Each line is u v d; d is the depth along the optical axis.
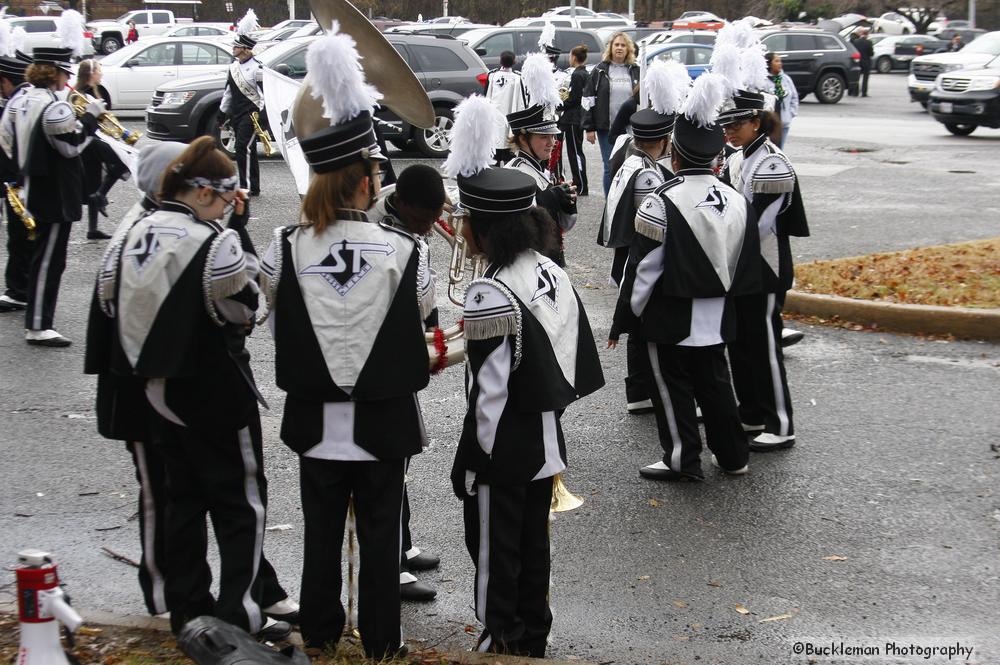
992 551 4.64
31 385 6.66
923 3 57.94
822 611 4.18
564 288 3.70
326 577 3.52
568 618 4.14
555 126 5.36
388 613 3.54
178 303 3.32
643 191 5.82
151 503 3.78
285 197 13.09
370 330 3.35
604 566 4.55
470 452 3.58
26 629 3.02
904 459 5.63
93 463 5.56
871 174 15.30
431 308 3.51
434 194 3.53
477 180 3.53
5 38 7.43
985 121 19.44
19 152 7.08
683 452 5.33
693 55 22.50
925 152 17.72
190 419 3.45
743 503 5.15
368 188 3.44
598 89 12.50
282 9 54.31
